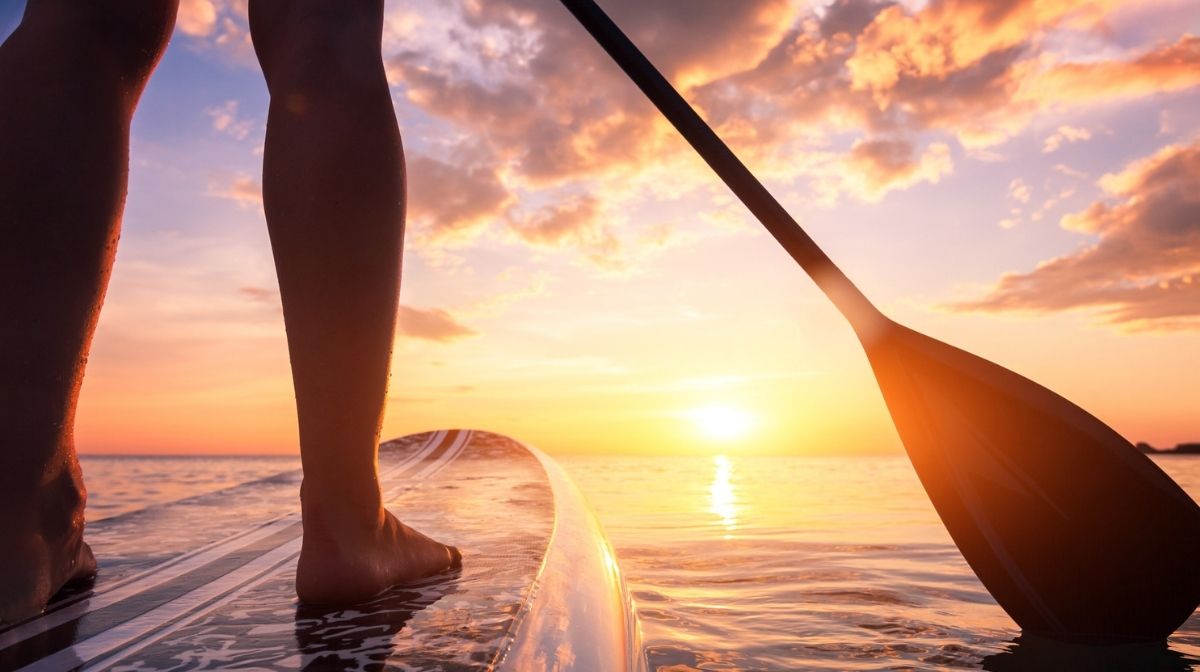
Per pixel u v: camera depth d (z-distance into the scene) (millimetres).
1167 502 1272
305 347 768
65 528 843
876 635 1639
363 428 802
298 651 641
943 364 1385
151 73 889
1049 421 1342
